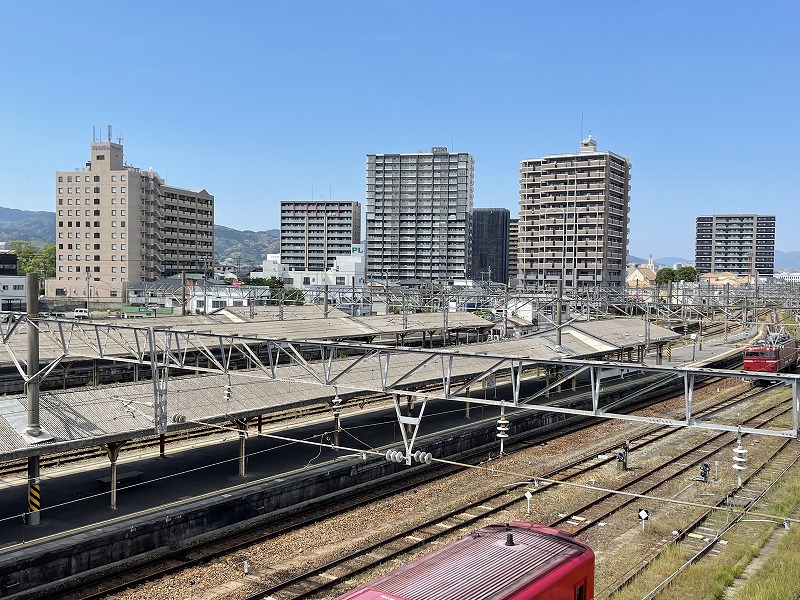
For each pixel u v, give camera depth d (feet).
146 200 388.98
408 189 507.30
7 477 79.66
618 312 268.62
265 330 157.79
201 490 73.72
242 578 58.59
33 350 64.54
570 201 431.43
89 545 59.11
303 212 552.82
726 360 196.24
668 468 94.12
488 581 37.52
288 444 95.14
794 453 101.96
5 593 53.67
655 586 55.88
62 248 383.04
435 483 87.40
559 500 79.92
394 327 182.80
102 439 66.49
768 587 53.98
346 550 64.49
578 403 129.29
